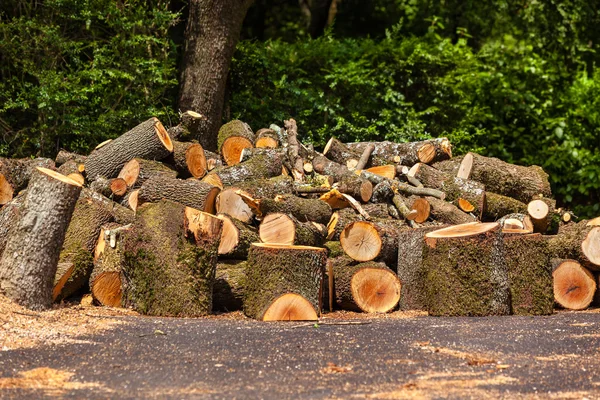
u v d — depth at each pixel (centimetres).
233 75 2695
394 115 2741
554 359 1042
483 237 1450
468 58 2892
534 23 3403
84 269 1508
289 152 1998
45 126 2323
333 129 2617
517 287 1502
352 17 3891
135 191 1777
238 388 887
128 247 1420
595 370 984
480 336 1195
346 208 1784
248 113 2673
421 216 1856
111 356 1027
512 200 2031
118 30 2462
